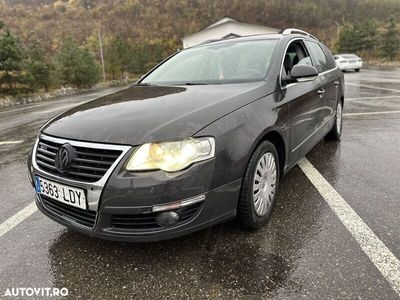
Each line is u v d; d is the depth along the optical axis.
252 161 2.40
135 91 3.14
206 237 2.53
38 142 2.46
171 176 1.98
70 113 2.65
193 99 2.54
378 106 7.88
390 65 28.70
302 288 1.96
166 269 2.20
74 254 2.43
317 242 2.40
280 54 3.18
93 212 2.12
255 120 2.44
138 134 2.05
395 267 2.09
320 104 3.82
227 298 1.92
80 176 2.10
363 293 1.89
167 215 2.02
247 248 2.37
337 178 3.55
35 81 20.16
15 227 2.87
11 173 4.39
